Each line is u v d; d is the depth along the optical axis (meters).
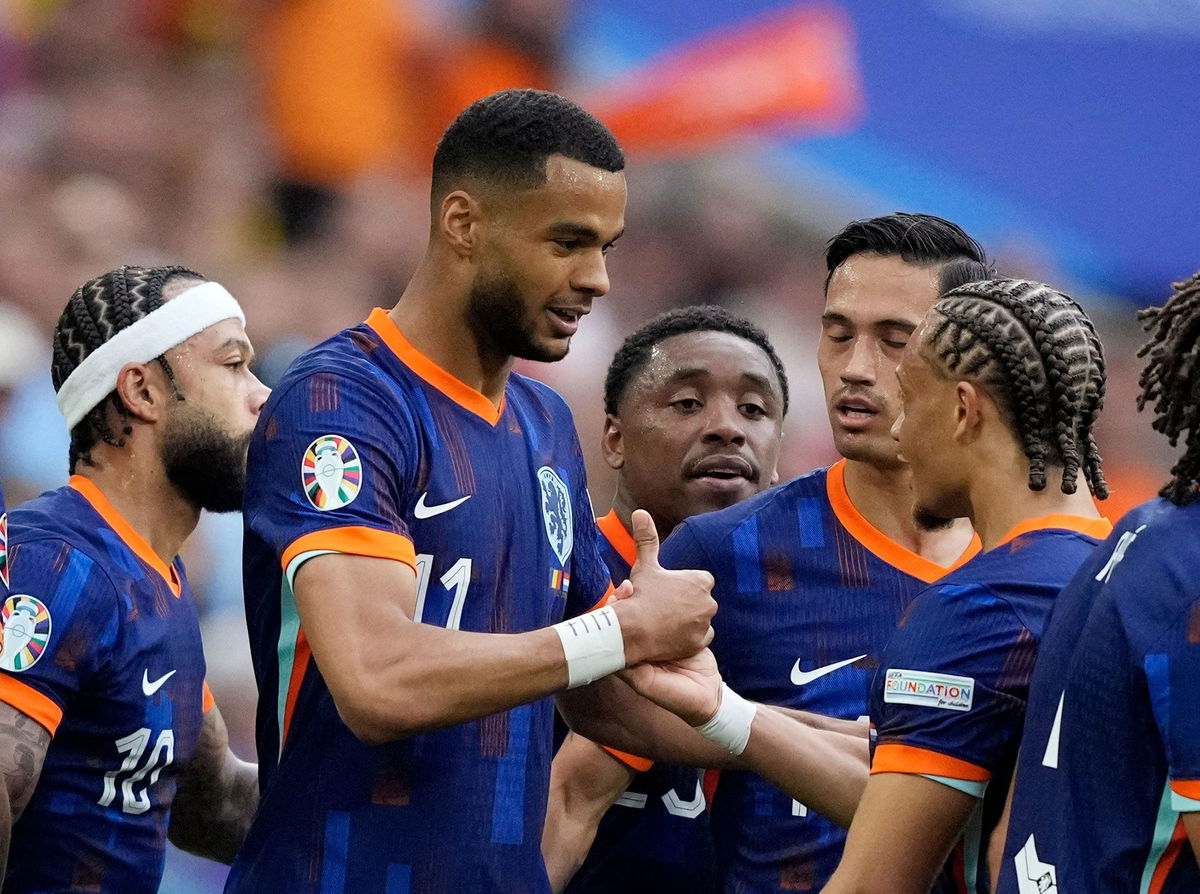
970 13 38.84
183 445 12.57
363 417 10.37
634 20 37.19
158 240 33.59
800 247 38.28
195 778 13.83
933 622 9.49
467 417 10.89
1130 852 8.25
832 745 11.44
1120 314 39.22
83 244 32.47
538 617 11.18
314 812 10.54
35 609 11.48
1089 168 39.22
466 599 10.67
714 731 11.16
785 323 37.62
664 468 13.93
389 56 35.34
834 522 12.70
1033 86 38.97
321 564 10.01
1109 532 9.64
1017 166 39.03
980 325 9.55
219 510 12.98
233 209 34.59
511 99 10.55
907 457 10.05
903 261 12.27
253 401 12.86
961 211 39.03
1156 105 39.25
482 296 10.62
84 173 33.53
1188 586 8.11
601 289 10.67
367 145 35.31
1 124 33.50
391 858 10.45
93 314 12.59
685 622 10.66
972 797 9.36
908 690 9.43
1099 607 8.52
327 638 9.86
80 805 11.94
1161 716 8.04
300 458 10.29
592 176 10.45
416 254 35.59
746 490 13.93
